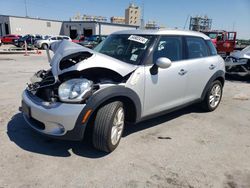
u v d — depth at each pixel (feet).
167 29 14.30
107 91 10.47
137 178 9.71
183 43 14.76
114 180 9.53
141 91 11.96
